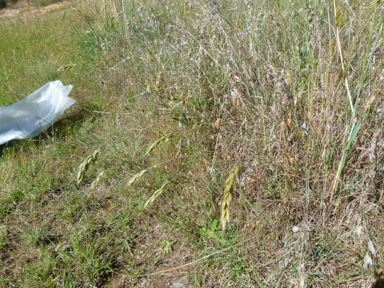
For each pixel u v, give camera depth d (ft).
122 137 10.55
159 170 8.68
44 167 10.28
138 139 10.11
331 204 6.48
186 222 7.43
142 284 6.66
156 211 7.90
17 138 11.58
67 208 8.54
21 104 12.76
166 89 9.29
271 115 7.16
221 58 8.76
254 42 8.68
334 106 6.52
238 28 8.93
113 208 8.54
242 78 8.13
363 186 6.51
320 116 6.62
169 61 10.44
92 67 16.44
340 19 6.26
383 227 6.15
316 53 7.98
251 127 7.41
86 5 20.85
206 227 7.23
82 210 8.58
